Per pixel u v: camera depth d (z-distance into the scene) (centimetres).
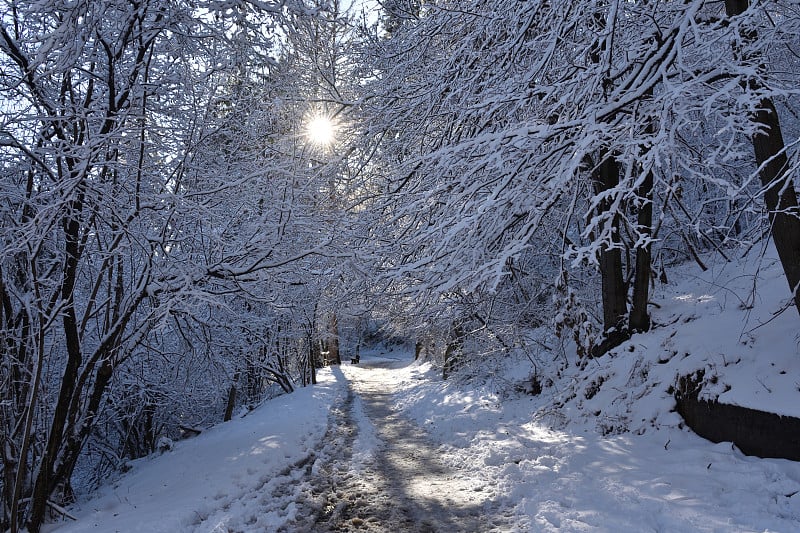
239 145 841
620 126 514
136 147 714
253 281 803
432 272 667
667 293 1140
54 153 632
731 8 603
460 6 809
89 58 644
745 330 697
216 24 660
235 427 1238
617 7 534
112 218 687
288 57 798
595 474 596
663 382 748
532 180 610
